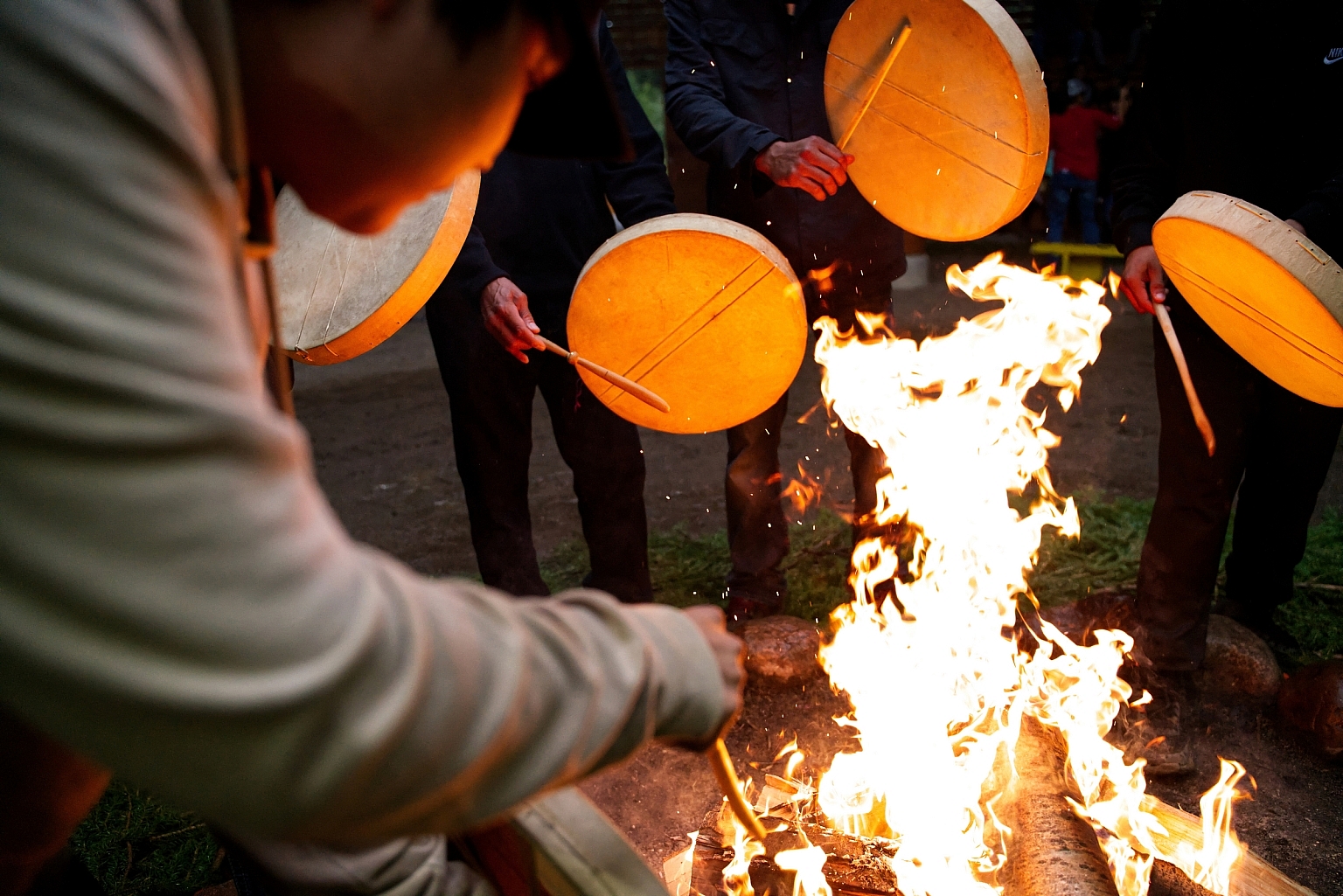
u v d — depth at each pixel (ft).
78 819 3.03
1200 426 8.63
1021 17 30.19
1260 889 6.79
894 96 8.92
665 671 2.30
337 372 24.61
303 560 1.68
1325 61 8.22
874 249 10.62
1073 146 28.45
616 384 8.61
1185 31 8.75
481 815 1.99
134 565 1.55
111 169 1.56
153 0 1.74
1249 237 7.14
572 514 15.48
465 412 10.06
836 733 9.58
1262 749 9.28
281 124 2.13
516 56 2.16
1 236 1.51
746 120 10.04
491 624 2.00
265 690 1.61
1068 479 15.57
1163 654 9.57
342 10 2.01
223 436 1.61
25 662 1.58
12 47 1.54
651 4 29.30
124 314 1.55
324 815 1.74
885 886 5.95
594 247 10.21
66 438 1.51
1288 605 11.57
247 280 2.69
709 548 13.65
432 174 2.25
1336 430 9.72
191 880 7.87
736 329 8.54
